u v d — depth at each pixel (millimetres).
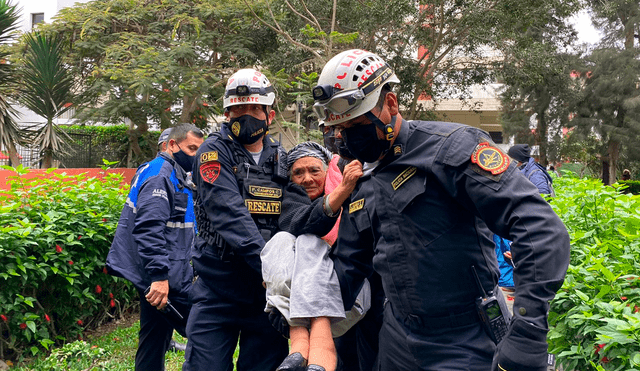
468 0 17609
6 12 15688
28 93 14672
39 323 5137
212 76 16938
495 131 37000
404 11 16547
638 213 3340
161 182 3934
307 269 2461
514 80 20391
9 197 5508
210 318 3113
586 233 3422
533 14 17406
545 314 1708
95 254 5637
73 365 4883
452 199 1988
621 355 2359
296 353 2352
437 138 1990
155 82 16469
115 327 6172
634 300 2771
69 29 18875
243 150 3107
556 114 31562
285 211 3006
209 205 3004
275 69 18328
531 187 1807
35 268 4910
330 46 13906
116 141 20016
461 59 22219
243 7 18031
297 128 12117
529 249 1725
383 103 2051
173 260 3984
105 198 6020
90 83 17984
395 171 2074
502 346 1762
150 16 19062
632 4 32094
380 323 2672
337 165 3098
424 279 2012
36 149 14781
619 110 32219
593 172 37500
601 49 31812
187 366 3105
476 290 2023
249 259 2877
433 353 2043
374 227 2189
